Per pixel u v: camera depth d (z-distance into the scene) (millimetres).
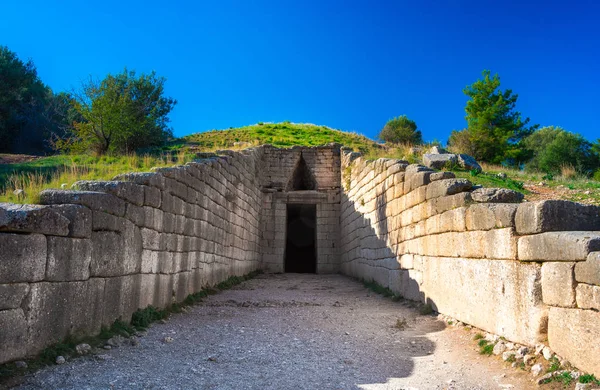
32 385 4484
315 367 5766
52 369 4914
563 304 5059
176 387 4809
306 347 6805
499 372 5426
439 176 9289
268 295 13078
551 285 5285
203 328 7926
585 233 5043
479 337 6812
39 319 5055
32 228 4922
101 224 6363
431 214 9320
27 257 4848
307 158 24469
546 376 4902
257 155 21938
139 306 7746
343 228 22203
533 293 5645
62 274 5449
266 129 31547
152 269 8344
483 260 6953
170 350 6301
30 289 4918
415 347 6855
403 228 11516
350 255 20062
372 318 9227
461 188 8445
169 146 24688
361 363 6000
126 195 7211
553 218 5609
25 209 4891
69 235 5613
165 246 9039
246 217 18906
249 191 19688
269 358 6113
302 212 27469
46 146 30422
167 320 8398
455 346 6711
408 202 11047
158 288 8664
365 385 5094
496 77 35594
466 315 7531
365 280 16469
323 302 11641
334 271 23234
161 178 8758
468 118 36188
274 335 7574
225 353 6293
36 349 5016
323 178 24188
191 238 10906
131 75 27484
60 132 31422
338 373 5539
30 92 33906
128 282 7281
